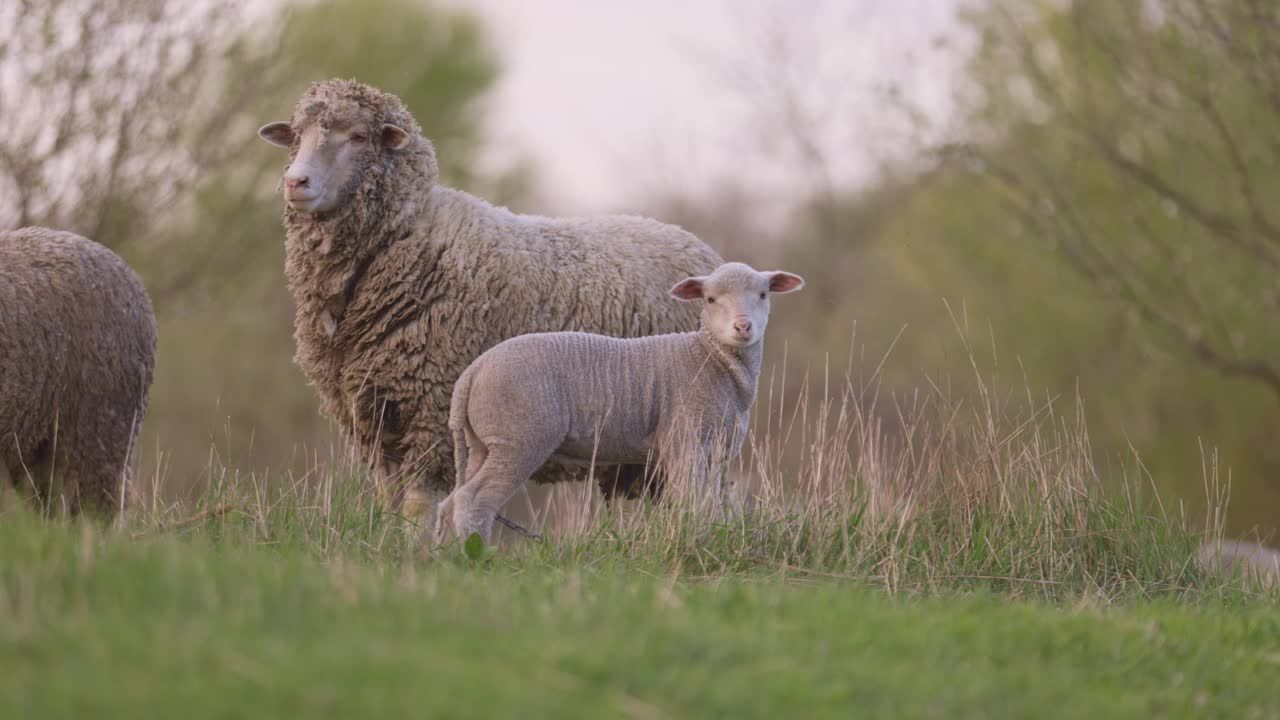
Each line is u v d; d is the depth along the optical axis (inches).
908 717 396.5
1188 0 1702.8
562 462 741.3
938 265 2288.4
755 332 689.0
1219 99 1830.7
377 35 2714.1
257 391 2461.9
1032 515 725.9
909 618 520.4
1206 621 583.5
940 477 745.6
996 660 479.8
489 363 683.4
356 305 796.0
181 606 418.9
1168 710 458.9
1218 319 1895.9
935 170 2105.1
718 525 679.7
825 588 573.6
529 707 352.8
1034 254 2082.9
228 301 2341.3
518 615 450.6
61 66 1430.9
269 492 721.6
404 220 798.5
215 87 1717.5
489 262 800.3
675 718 367.9
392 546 660.7
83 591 425.4
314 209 775.7
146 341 735.7
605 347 703.1
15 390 671.8
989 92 1999.3
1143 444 2075.5
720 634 442.9
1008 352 2106.3
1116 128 1929.1
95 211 1537.9
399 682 357.7
